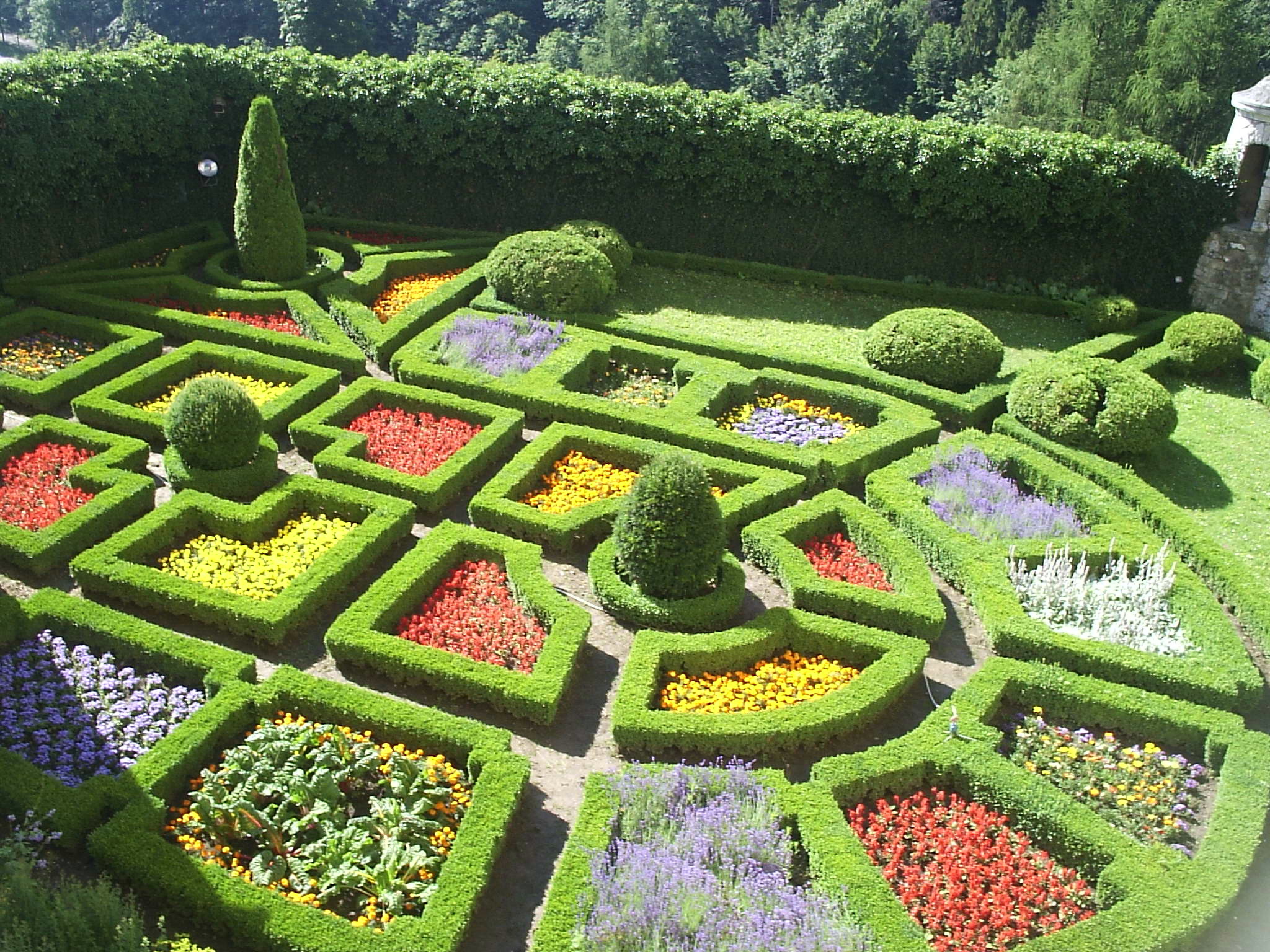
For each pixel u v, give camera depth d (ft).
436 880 30.01
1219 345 66.03
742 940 27.96
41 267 69.56
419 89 80.94
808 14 164.04
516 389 57.16
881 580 44.60
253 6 170.81
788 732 35.94
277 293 67.46
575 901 29.32
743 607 43.50
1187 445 58.34
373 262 73.20
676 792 33.06
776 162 78.18
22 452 48.88
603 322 66.74
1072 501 50.72
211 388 46.96
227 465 47.67
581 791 34.78
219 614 39.75
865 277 81.05
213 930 28.84
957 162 75.77
